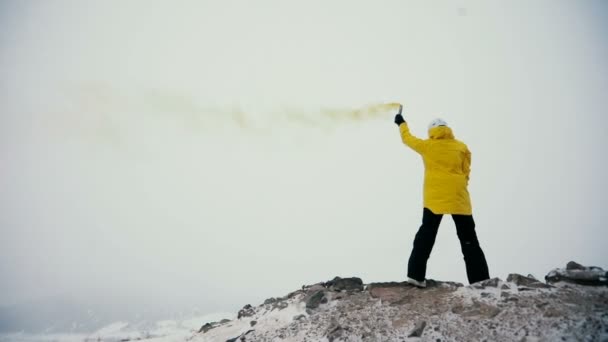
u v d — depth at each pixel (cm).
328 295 484
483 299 391
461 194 451
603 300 348
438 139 473
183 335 548
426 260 456
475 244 453
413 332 366
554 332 319
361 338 381
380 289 472
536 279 411
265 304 556
